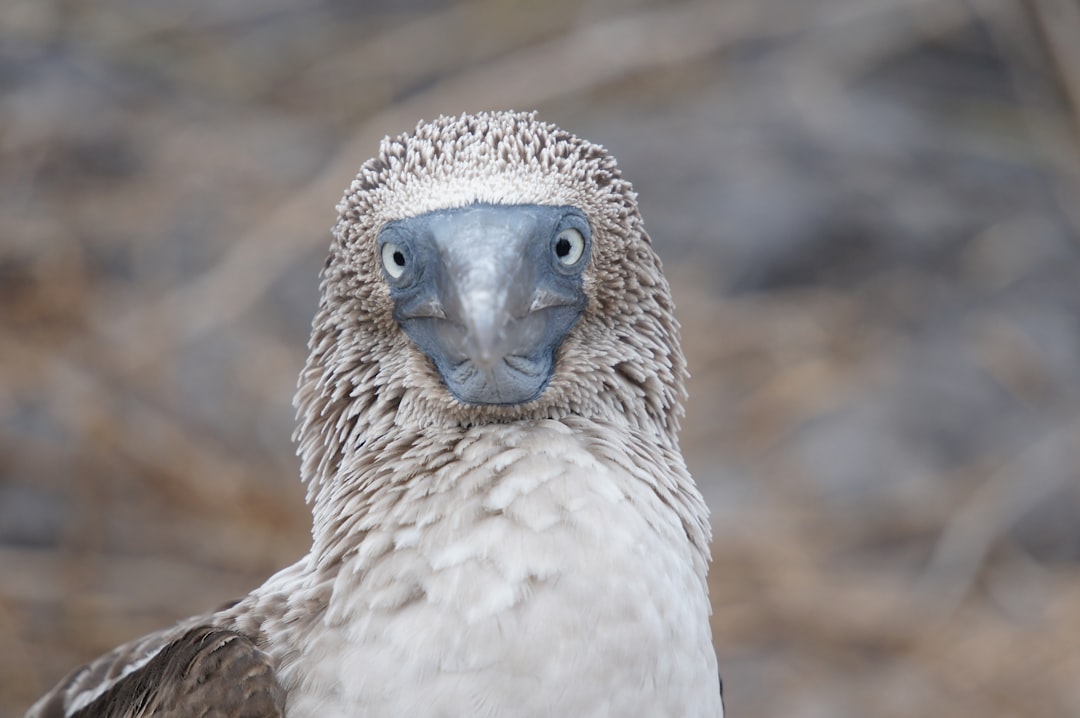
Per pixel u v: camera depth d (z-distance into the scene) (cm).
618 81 2198
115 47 2214
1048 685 1473
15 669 1455
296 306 1809
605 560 631
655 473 701
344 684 626
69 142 2000
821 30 2306
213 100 2153
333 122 2134
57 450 1591
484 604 620
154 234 1892
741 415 1748
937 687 1479
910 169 2075
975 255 1956
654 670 632
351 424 748
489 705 612
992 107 2177
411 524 652
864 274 1923
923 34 2286
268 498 1593
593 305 713
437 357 700
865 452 1691
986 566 1603
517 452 662
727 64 2245
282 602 692
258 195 1969
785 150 2083
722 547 1599
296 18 2344
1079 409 1752
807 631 1536
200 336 1753
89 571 1525
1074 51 2009
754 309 1875
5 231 1842
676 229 1961
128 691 724
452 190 687
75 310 1738
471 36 2278
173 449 1612
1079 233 2006
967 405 1748
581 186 706
